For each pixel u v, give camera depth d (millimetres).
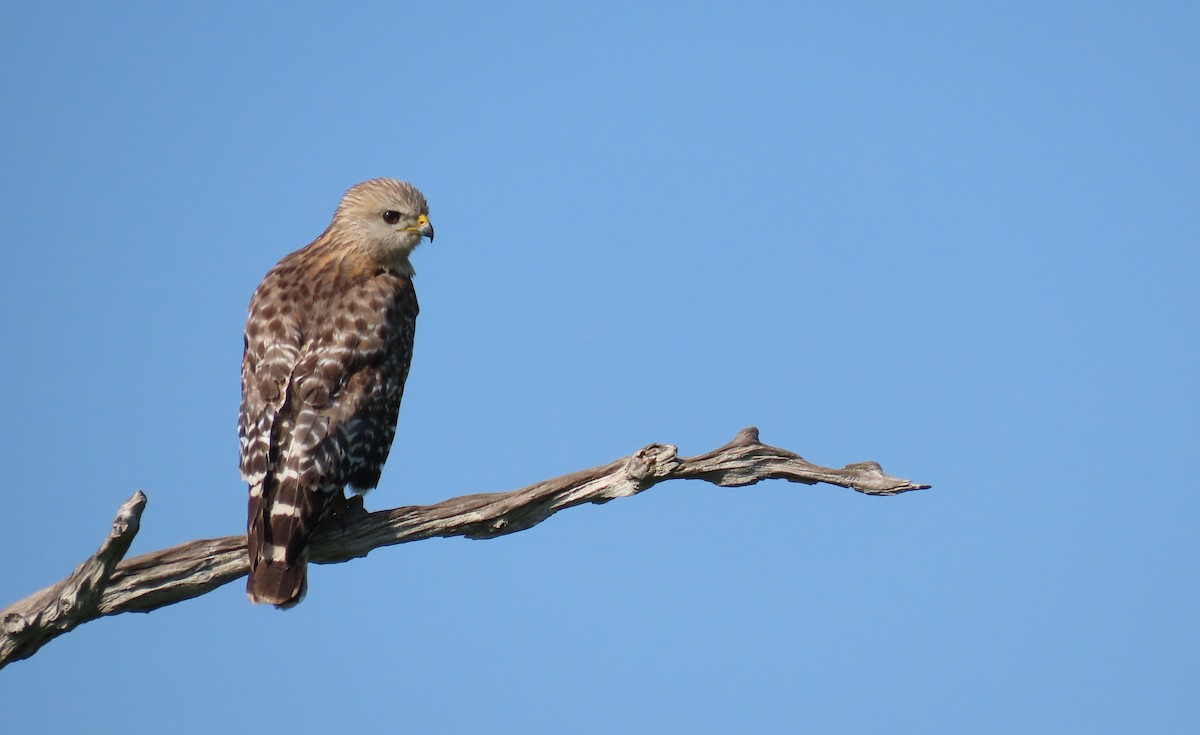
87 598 10656
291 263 13516
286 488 11570
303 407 12016
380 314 12852
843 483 11727
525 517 11781
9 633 10742
